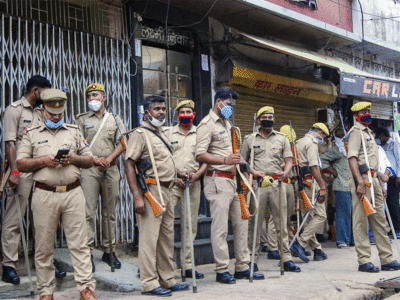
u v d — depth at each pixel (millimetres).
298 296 4410
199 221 7234
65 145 4398
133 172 4629
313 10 9680
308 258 7176
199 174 5867
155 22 7688
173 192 5914
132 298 4504
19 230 4977
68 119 6469
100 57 6824
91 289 4262
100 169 5461
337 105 11664
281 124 10141
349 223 8445
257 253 5949
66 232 4309
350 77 9398
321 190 6973
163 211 4488
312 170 7039
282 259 5648
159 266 4855
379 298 4820
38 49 6152
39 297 4457
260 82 9102
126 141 5680
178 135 6156
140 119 7238
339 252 7859
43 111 4441
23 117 5012
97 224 6566
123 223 6871
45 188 4227
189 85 8359
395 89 10758
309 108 11016
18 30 5902
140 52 7383
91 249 5648
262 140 6070
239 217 5344
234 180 5281
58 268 5449
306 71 10914
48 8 6348
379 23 12391
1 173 5520
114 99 6977
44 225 4227
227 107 5211
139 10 7379
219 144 5273
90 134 5754
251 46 9398
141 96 7328
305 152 7254
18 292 4859
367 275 5605
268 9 8359
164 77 7965
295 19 8992
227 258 5184
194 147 6137
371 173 5934
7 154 4844
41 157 4195
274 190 5930
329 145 10438
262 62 9734
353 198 5988
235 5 8156
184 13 8133
